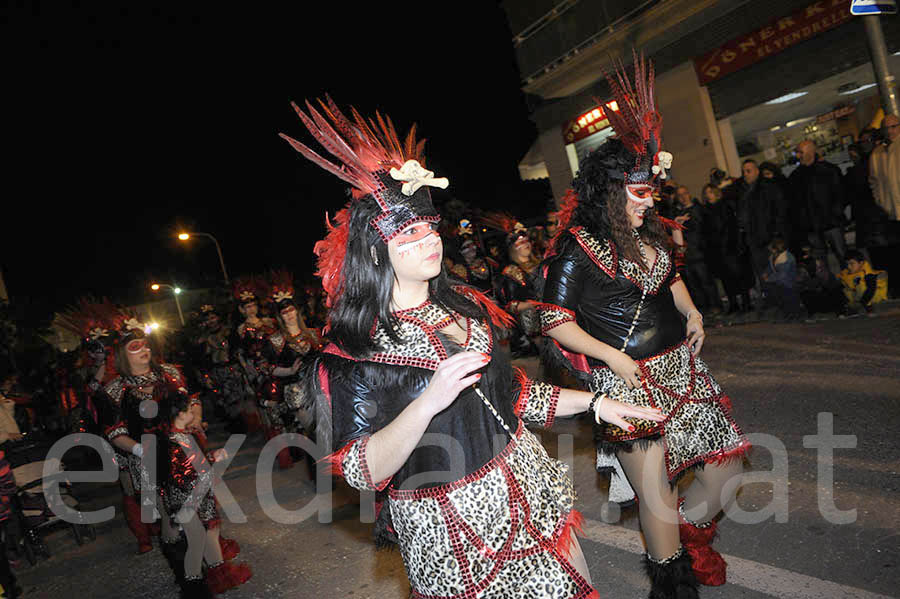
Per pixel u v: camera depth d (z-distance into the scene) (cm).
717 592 296
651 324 274
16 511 587
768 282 799
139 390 423
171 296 4006
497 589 188
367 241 193
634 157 270
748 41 1130
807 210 782
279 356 667
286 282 788
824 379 539
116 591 491
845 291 726
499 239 1025
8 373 1323
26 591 527
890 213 705
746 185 847
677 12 1179
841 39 1016
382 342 191
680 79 1256
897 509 328
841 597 272
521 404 222
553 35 1442
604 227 275
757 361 639
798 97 1139
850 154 762
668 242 295
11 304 1429
